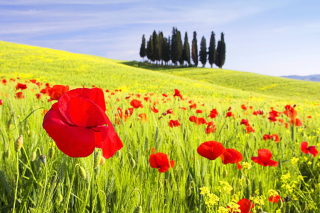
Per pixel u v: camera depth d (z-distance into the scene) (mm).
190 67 88812
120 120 2959
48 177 1300
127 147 2381
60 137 785
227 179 2098
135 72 44031
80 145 792
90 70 41875
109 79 37844
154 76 42594
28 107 3512
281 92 50625
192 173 2123
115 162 1985
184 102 8469
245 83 59625
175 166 2139
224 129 3689
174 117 4586
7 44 59469
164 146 2551
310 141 3756
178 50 85500
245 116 5758
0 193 1491
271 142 3311
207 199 1562
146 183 1793
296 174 2531
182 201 1798
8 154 1377
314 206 1973
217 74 71312
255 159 2078
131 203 1539
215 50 87188
